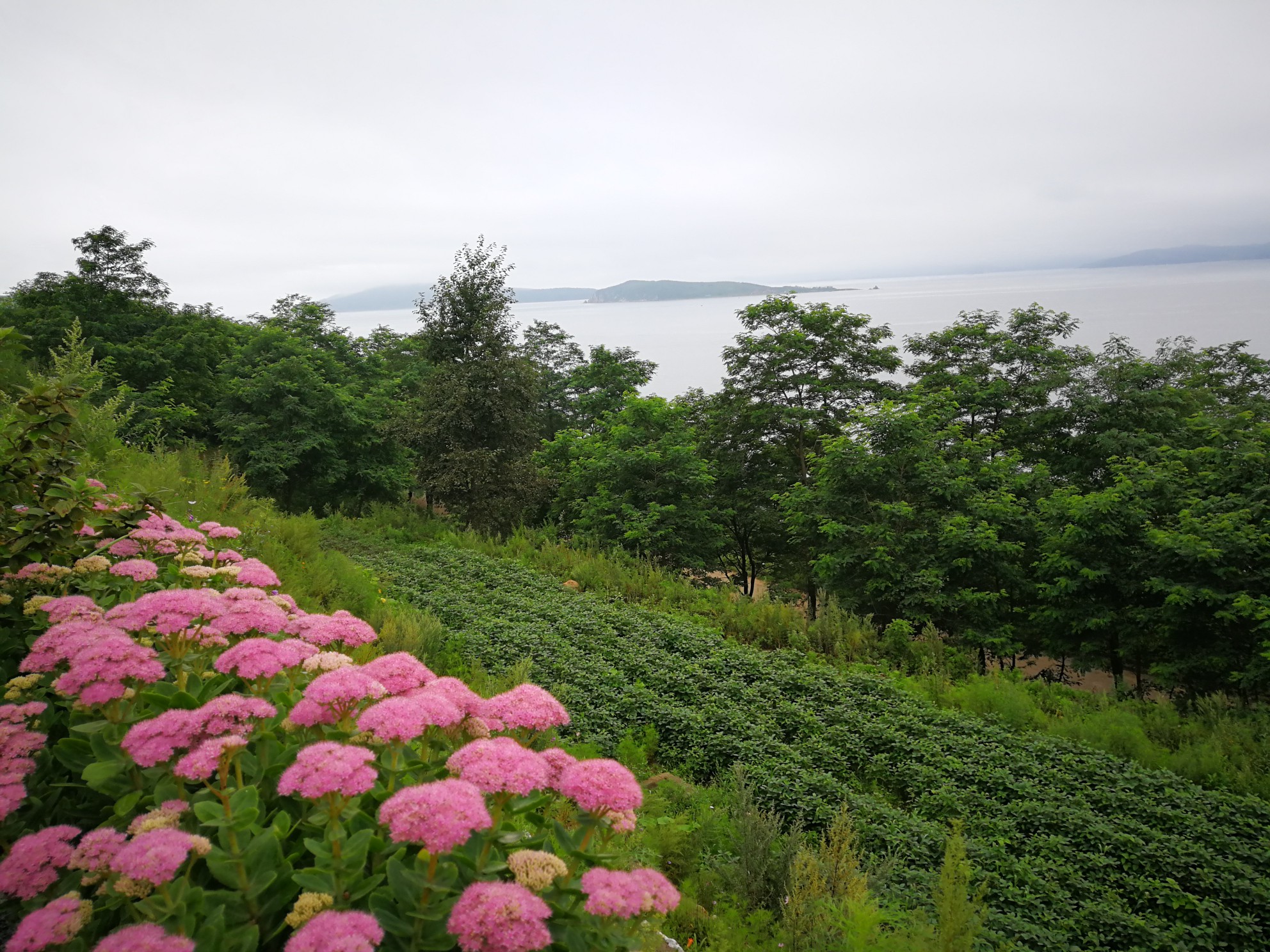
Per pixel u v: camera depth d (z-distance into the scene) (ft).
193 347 77.00
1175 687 45.29
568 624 41.63
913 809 25.17
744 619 48.06
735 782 24.04
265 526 36.76
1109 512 44.19
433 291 77.92
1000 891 20.25
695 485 69.77
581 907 7.39
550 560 60.85
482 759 7.71
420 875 6.63
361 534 66.80
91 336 68.49
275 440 75.00
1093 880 21.25
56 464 13.25
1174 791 25.70
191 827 7.32
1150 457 56.54
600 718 29.19
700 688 34.45
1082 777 27.35
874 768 27.76
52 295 70.23
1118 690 42.42
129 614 9.48
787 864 17.70
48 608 10.30
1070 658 62.28
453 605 43.06
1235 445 54.03
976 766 27.61
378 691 8.59
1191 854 21.94
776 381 75.00
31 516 12.50
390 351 126.11
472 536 67.41
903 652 44.80
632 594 54.08
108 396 59.41
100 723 8.18
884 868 18.86
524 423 78.38
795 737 30.09
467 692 9.67
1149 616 42.42
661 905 7.21
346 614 11.71
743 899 16.71
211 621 10.39
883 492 55.47
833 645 44.70
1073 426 64.69
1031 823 23.98
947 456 59.06
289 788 6.70
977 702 34.99
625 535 64.95
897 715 32.60
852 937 13.24
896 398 73.61
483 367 73.77
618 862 8.58
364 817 7.40
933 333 80.69
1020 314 76.64
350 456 84.64
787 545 74.64
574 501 76.02
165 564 14.89
